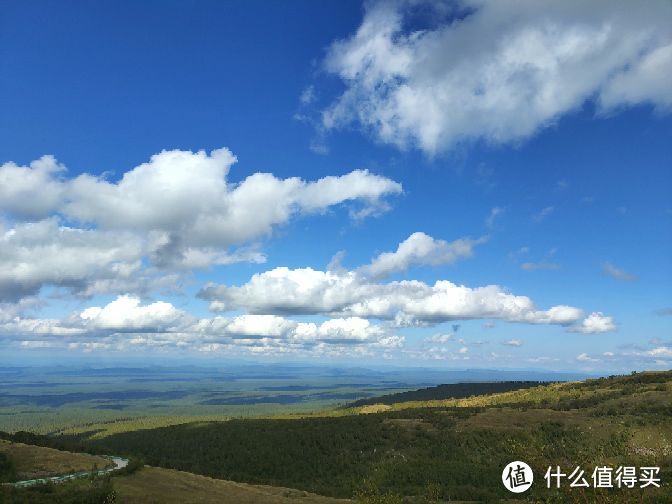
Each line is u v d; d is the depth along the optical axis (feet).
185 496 337.72
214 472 599.98
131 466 378.73
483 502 475.31
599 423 630.33
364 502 256.93
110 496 286.05
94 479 326.85
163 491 338.95
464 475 576.20
